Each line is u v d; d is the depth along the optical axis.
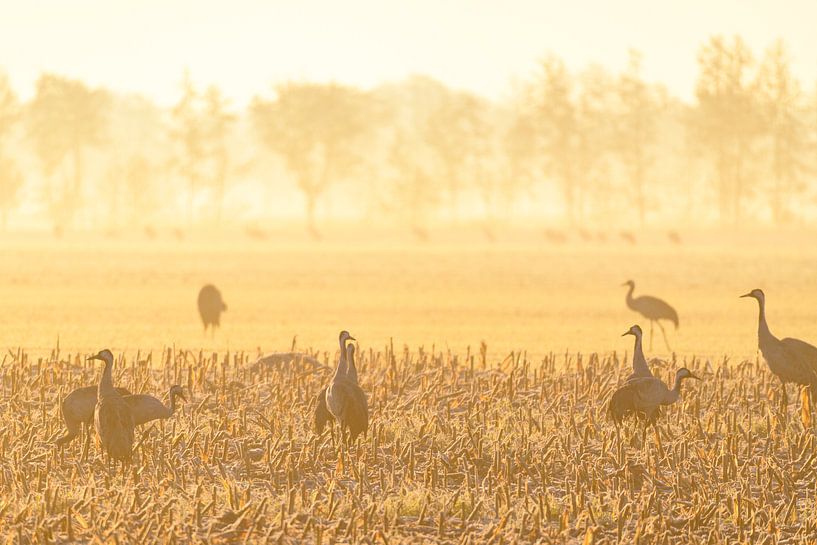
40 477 11.53
